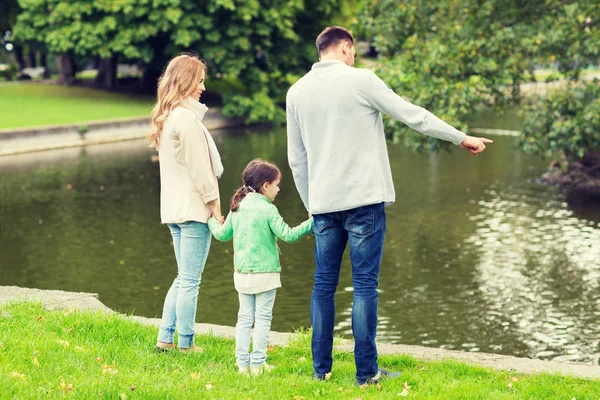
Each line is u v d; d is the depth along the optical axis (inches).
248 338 253.0
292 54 1963.6
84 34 1807.3
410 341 451.5
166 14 1758.1
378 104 220.8
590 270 591.5
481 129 1553.9
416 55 803.4
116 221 776.3
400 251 659.4
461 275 584.7
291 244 682.8
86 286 560.1
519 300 524.4
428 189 944.9
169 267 609.0
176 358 258.4
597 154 957.2
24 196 916.6
